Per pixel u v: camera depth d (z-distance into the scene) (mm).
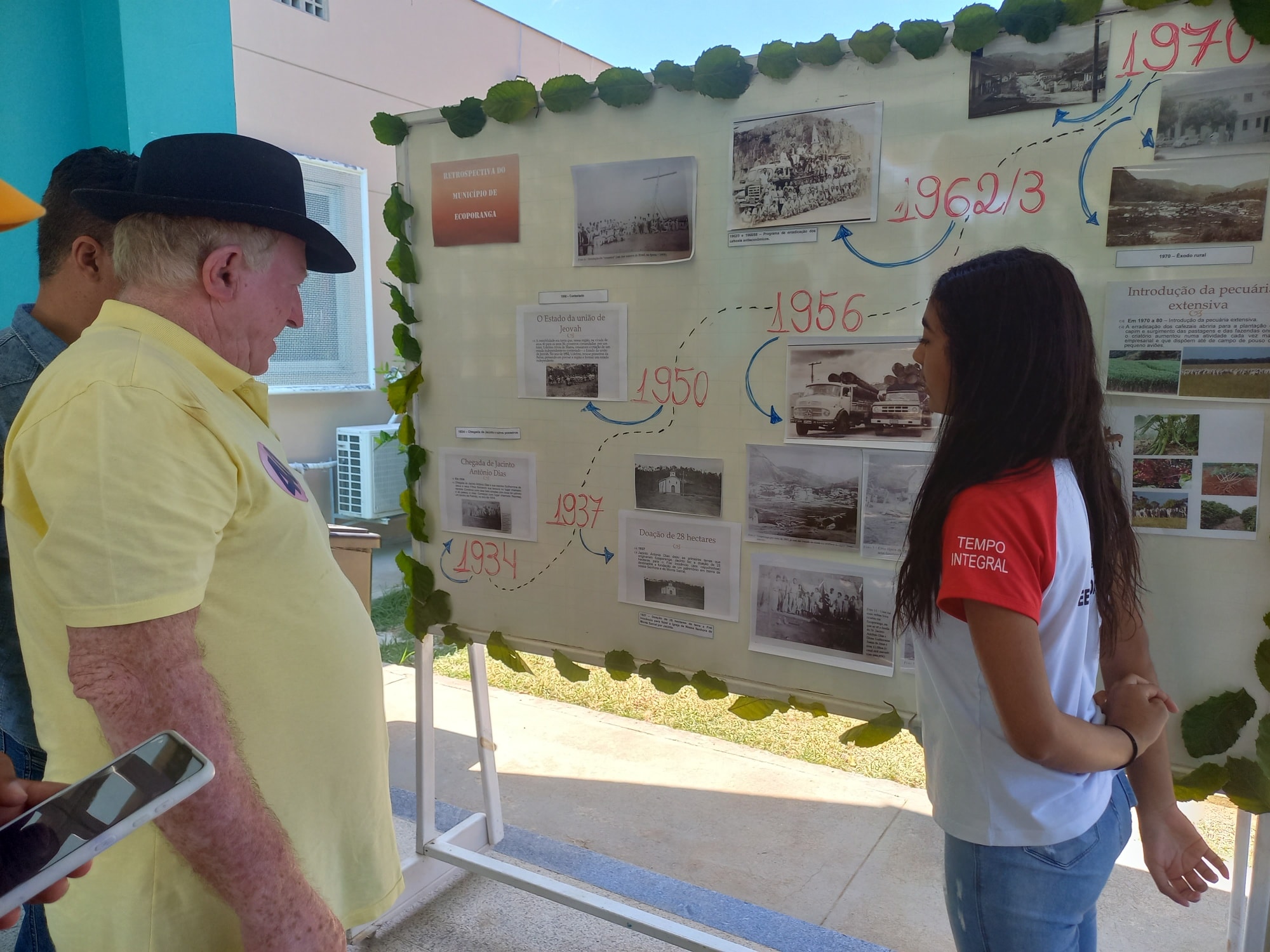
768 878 2320
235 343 1126
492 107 1826
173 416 927
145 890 1014
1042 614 990
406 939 2080
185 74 3527
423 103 5871
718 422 1709
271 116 4812
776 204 1592
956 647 1051
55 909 1079
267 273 1137
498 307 1920
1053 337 982
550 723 3371
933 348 1100
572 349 1841
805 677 1705
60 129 3262
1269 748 1339
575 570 1921
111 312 1046
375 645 1240
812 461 1629
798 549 1670
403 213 1987
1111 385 1382
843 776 2896
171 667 870
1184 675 1404
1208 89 1274
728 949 1780
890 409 1547
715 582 1764
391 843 1299
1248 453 1323
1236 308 1301
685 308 1707
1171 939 2012
